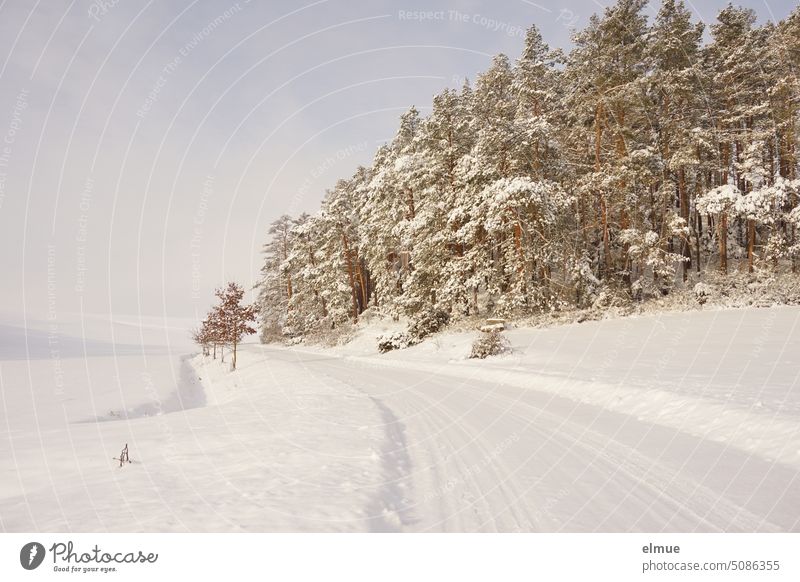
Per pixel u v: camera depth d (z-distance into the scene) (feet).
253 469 19.38
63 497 16.03
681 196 97.60
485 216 89.35
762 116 96.17
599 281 84.17
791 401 25.26
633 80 85.71
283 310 195.31
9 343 173.99
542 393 40.34
